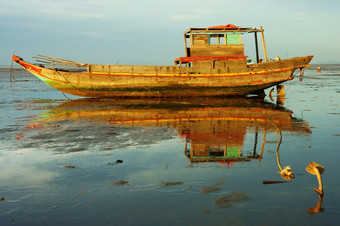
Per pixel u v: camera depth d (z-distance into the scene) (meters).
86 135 11.30
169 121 14.20
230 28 22.95
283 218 4.98
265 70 22.91
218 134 11.41
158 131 11.99
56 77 22.69
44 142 10.24
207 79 23.00
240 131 11.90
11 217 5.13
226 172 7.19
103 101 22.47
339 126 12.52
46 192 6.17
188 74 22.75
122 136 11.15
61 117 15.39
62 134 11.47
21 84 42.19
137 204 5.55
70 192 6.15
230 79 23.06
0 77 62.28
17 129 12.39
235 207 5.38
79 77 22.64
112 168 7.59
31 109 18.36
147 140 10.52
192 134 11.44
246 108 18.44
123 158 8.43
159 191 6.11
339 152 8.76
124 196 5.91
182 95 23.81
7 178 6.98
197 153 8.89
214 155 8.68
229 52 23.17
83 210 5.36
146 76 22.69
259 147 9.48
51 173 7.28
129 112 16.97
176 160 8.20
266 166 7.62
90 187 6.39
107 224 4.87
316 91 28.61
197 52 22.97
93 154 8.82
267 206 5.40
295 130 11.90
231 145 9.76
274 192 5.99
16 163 8.05
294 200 5.63
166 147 9.59
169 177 6.90
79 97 25.84
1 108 18.81
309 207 5.36
